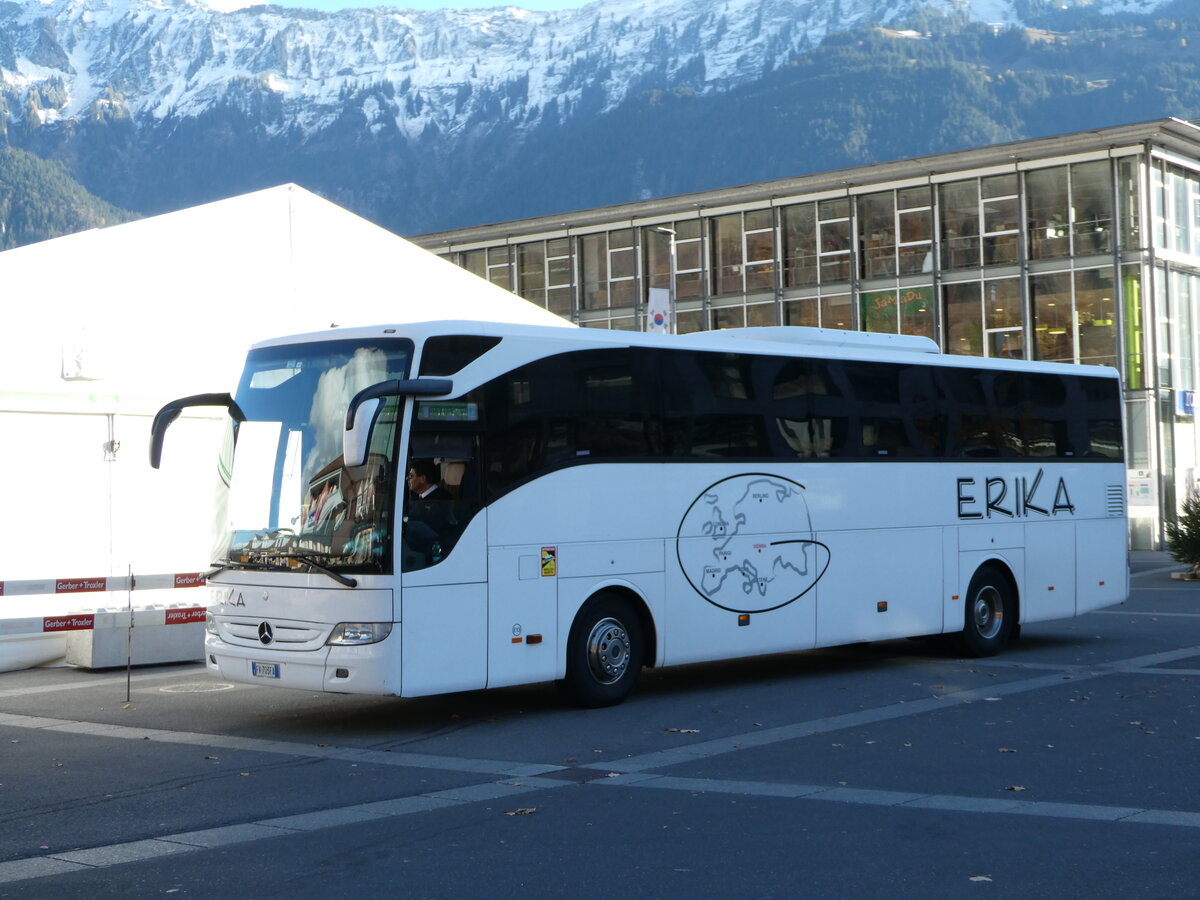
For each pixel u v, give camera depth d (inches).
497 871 301.0
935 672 644.1
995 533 704.4
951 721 497.7
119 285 757.9
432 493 482.3
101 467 730.2
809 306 1953.7
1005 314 1790.1
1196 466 1775.3
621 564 538.6
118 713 553.9
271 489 501.4
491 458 499.8
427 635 475.2
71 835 343.9
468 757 442.6
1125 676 614.9
